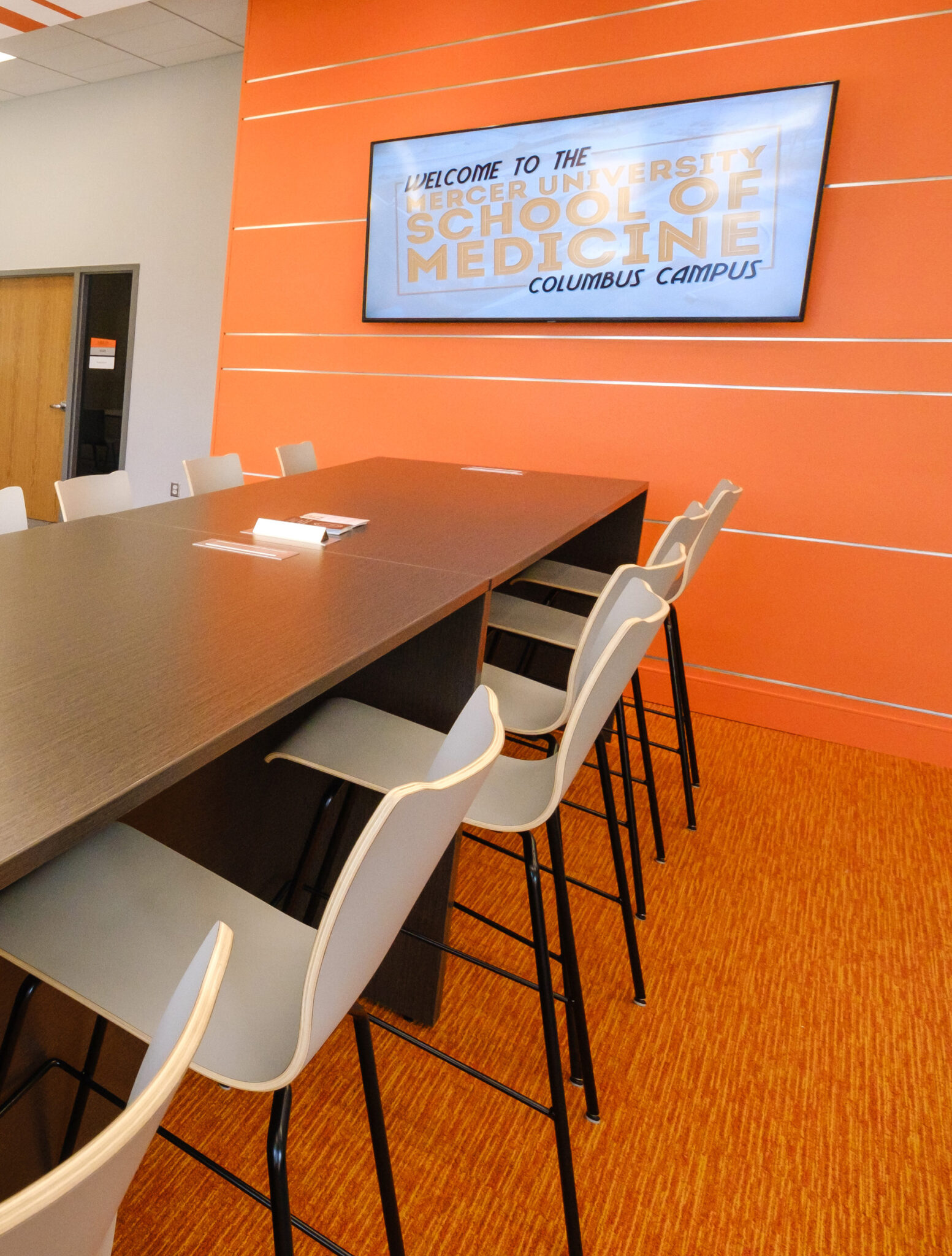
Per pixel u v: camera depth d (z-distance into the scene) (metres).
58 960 0.96
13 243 6.84
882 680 3.48
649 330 3.67
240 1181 1.00
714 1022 1.89
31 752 0.83
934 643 3.37
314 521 2.14
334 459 4.49
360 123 4.19
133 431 6.39
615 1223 1.40
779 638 3.64
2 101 6.68
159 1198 1.37
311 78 4.29
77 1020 1.30
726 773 3.20
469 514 2.41
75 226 6.48
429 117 4.02
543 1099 1.64
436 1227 1.36
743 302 3.44
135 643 1.18
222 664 1.12
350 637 1.27
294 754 1.51
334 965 0.78
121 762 0.83
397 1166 1.47
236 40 5.33
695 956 2.12
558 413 3.91
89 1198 0.37
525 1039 1.80
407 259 4.09
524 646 3.57
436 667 1.77
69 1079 1.32
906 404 3.28
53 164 6.51
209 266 5.87
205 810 1.58
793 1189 1.49
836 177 3.27
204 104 5.74
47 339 6.80
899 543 3.37
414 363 4.21
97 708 0.95
